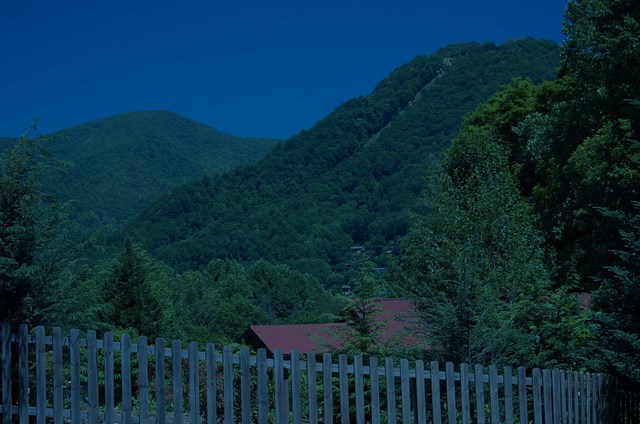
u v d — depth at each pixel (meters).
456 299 10.98
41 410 8.41
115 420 8.38
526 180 30.88
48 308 9.74
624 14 20.83
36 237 9.79
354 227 147.25
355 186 178.38
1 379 8.68
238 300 64.69
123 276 27.86
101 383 14.74
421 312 11.41
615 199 20.81
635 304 11.45
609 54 20.39
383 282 12.61
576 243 23.41
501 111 34.50
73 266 10.46
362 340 11.48
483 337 10.66
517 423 9.66
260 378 8.38
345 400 8.50
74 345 8.44
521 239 19.25
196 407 8.30
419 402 8.82
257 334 24.44
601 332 11.59
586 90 23.33
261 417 8.36
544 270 18.00
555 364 11.54
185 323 54.28
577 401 10.02
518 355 11.20
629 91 19.91
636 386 11.42
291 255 136.38
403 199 153.25
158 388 8.29
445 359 10.71
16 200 9.73
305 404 11.35
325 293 88.06
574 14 22.38
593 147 21.48
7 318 9.48
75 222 10.46
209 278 82.38
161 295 35.22
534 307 12.36
